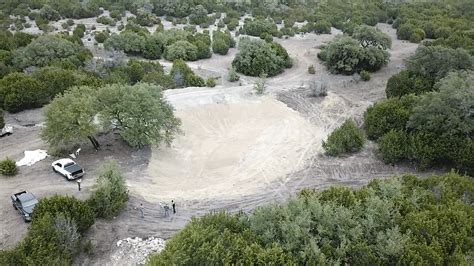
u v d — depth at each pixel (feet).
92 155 128.36
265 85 193.57
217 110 163.73
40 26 282.77
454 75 140.15
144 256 90.84
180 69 208.54
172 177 123.34
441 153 122.83
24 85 159.94
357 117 163.43
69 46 224.53
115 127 134.00
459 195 101.40
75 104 122.21
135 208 106.93
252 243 80.59
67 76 173.17
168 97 170.09
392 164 129.29
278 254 77.77
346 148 137.28
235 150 139.44
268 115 162.91
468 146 119.34
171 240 84.23
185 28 286.46
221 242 79.97
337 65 214.28
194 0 340.18
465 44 221.05
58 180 114.52
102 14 329.11
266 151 138.82
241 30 289.12
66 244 86.07
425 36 271.90
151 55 243.40
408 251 78.69
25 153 127.54
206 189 118.21
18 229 94.53
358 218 86.07
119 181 106.22
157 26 301.43
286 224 82.02
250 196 115.14
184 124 151.64
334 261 77.25
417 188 99.96
